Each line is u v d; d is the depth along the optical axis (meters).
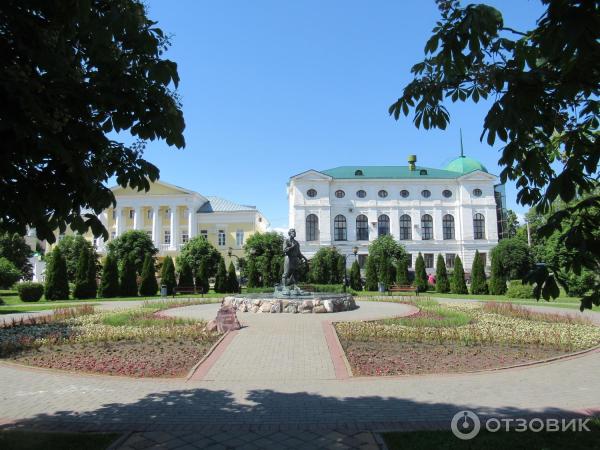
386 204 59.91
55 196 4.27
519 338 11.99
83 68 4.44
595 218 3.35
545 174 4.13
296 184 59.25
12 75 3.50
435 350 10.59
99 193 4.65
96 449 4.90
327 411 6.25
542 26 2.94
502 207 65.94
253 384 7.70
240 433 5.41
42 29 3.96
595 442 4.97
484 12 3.48
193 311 19.38
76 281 32.69
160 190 60.34
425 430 5.44
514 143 3.62
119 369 8.80
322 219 58.66
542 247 30.20
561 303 26.23
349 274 44.34
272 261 40.84
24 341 11.50
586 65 3.04
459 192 59.84
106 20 3.64
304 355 9.94
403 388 7.39
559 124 4.06
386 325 14.34
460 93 4.42
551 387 7.46
